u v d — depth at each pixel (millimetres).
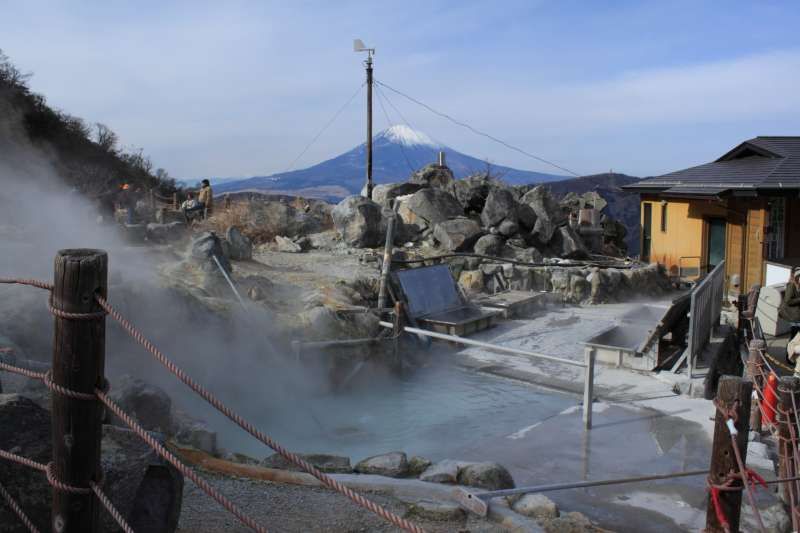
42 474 3150
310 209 26641
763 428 8281
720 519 4047
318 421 9359
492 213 21734
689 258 22938
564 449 7566
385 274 14523
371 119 29578
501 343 13641
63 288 2531
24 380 5223
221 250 13281
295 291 14047
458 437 8930
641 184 24453
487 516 5016
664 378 10398
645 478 5680
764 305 15266
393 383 11625
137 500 3301
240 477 5395
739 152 23078
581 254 22688
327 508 4930
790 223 19547
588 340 11734
